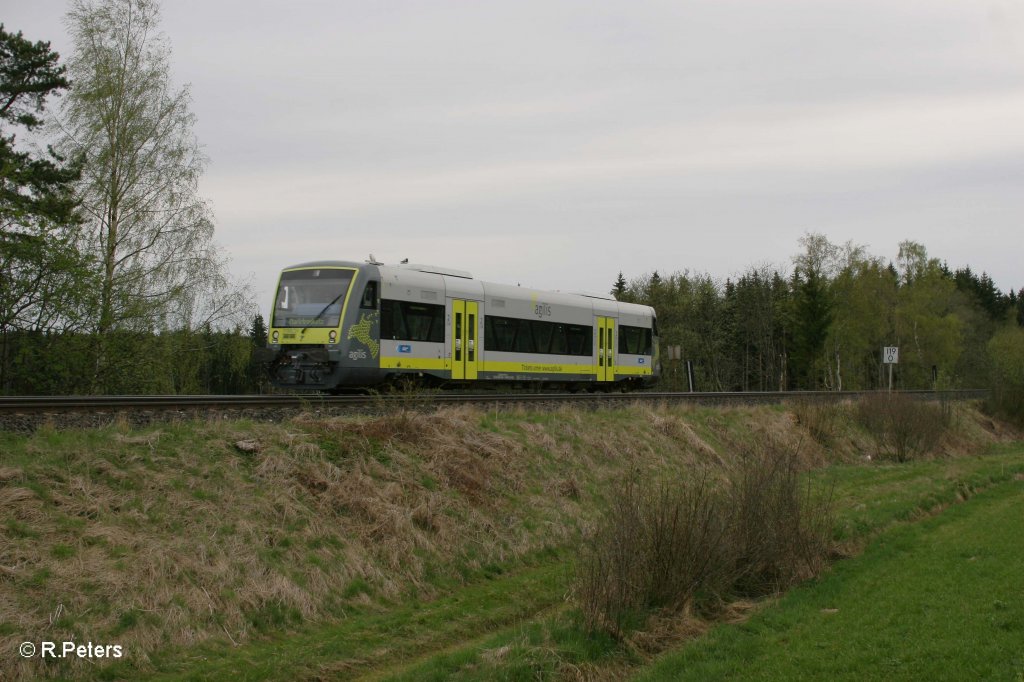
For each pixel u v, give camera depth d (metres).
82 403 12.86
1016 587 11.23
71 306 22.69
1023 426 41.91
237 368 30.81
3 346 23.61
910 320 67.19
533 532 14.47
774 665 8.73
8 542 8.48
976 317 84.25
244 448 12.08
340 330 20.22
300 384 20.48
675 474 19.64
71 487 9.68
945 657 8.58
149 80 26.98
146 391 27.06
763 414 28.31
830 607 11.21
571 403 21.23
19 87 25.22
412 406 16.27
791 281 71.62
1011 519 17.12
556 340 27.11
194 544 9.84
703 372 69.38
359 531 11.91
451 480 14.49
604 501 14.91
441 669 8.69
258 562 10.20
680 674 8.67
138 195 26.83
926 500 19.70
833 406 31.14
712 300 69.50
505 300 25.09
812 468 25.58
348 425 14.20
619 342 30.19
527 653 8.98
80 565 8.64
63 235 23.30
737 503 12.45
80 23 26.28
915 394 38.09
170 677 7.96
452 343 23.22
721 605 11.27
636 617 10.05
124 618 8.38
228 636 9.00
